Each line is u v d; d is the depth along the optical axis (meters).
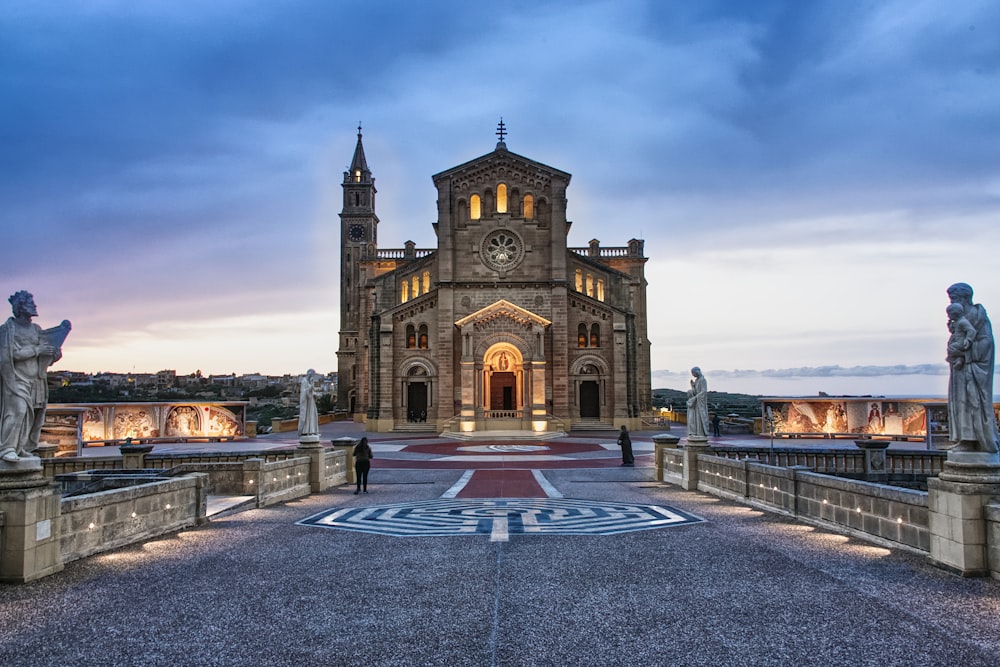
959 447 12.20
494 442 51.25
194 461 29.30
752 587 11.38
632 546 14.84
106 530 14.50
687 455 25.44
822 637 9.01
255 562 13.55
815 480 17.05
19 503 11.79
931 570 12.19
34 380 12.30
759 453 28.52
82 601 10.79
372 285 69.69
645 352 76.88
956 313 12.07
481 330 58.81
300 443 25.61
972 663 8.12
